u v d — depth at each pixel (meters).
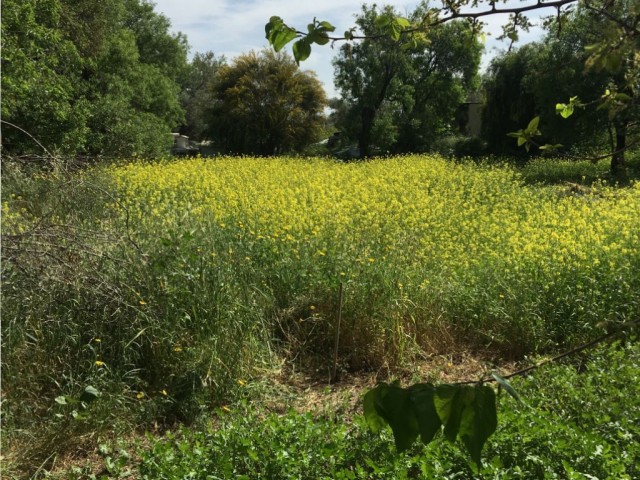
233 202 9.96
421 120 34.31
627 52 1.44
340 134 37.75
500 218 10.17
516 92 26.20
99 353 4.59
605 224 8.62
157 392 4.58
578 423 3.66
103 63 23.39
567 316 5.84
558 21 1.89
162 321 4.78
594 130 17.97
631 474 2.99
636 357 4.50
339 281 5.68
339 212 9.10
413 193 12.09
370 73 32.72
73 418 3.98
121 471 3.62
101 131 20.45
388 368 5.29
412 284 6.04
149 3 34.28
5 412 4.02
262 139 35.78
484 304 6.05
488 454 3.12
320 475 3.21
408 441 1.09
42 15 16.00
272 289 6.06
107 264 5.05
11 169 8.47
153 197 10.61
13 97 14.40
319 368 5.44
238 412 4.08
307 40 1.70
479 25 2.16
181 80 50.34
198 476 3.14
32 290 4.61
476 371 5.41
